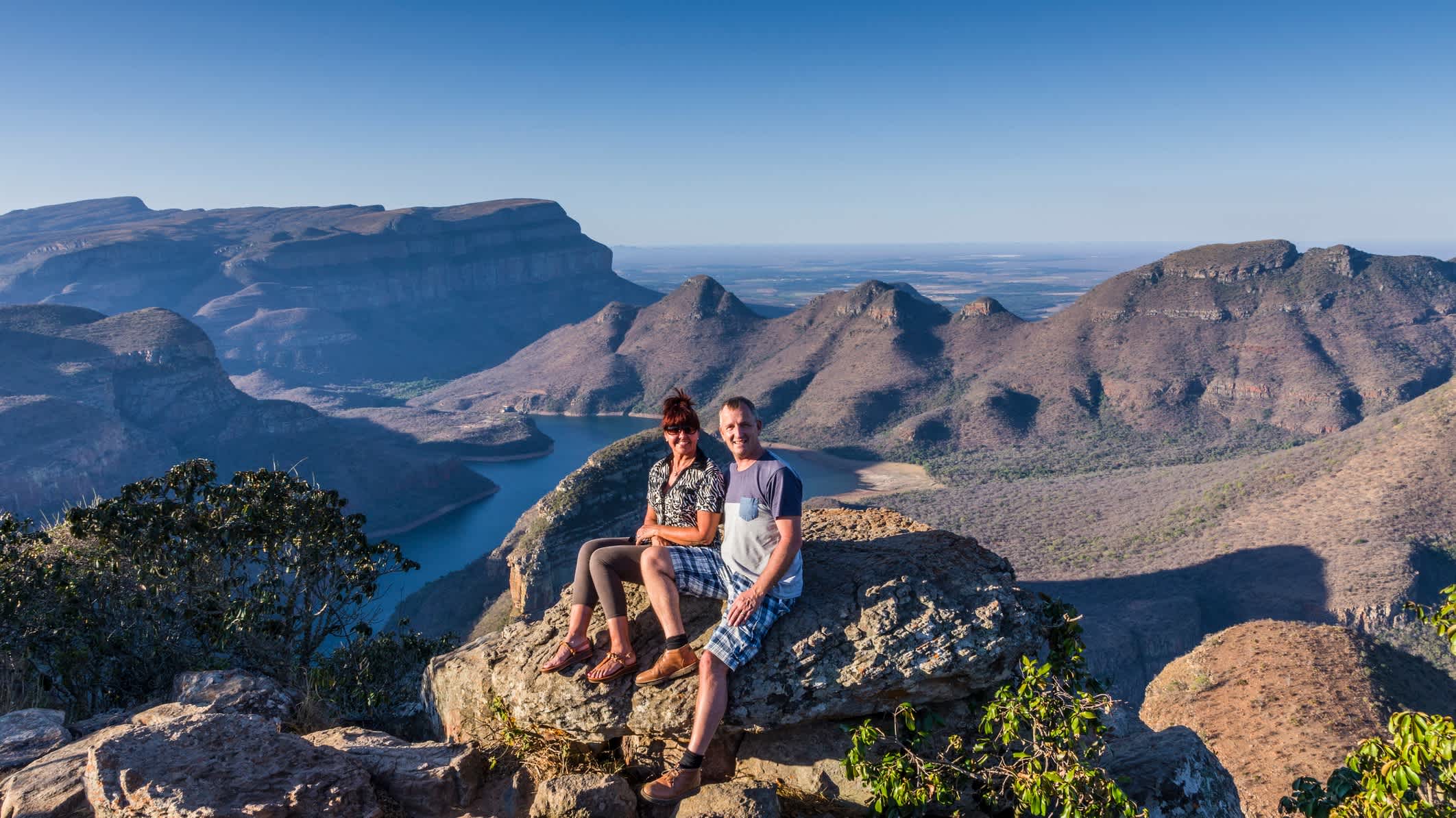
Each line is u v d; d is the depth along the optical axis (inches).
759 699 185.3
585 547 204.1
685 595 217.3
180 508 332.8
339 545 358.0
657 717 189.9
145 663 299.3
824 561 223.0
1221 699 1681.8
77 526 313.6
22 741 208.4
